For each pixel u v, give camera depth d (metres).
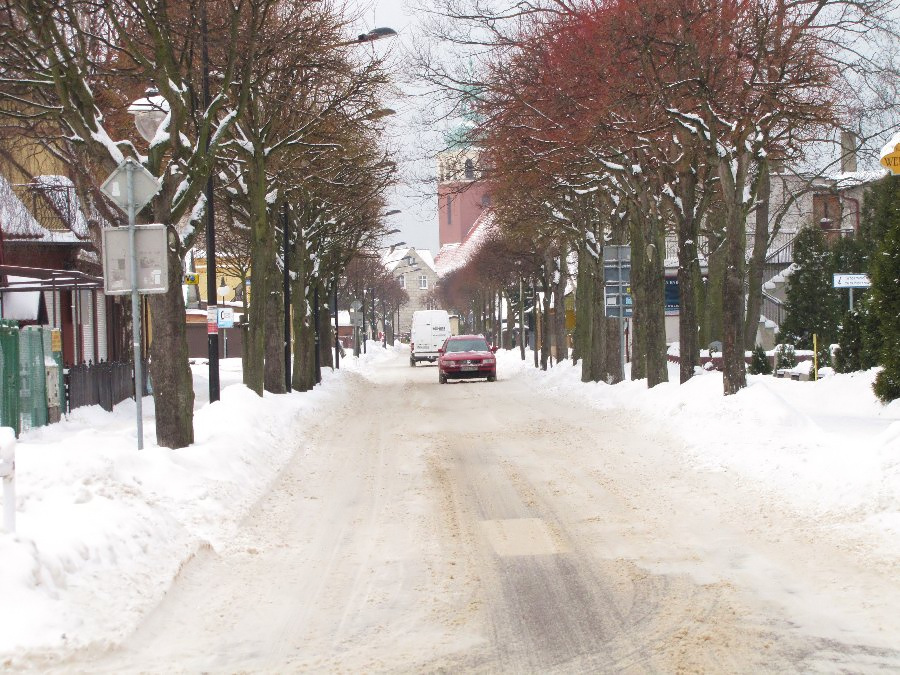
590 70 32.97
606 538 15.17
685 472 21.31
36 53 24.14
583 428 32.16
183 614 11.66
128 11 27.86
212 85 35.75
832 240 69.50
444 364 68.44
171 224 23.95
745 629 10.24
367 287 151.62
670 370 59.44
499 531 16.02
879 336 36.88
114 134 36.84
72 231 48.78
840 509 15.85
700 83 29.86
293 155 43.97
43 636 9.88
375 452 27.64
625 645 9.91
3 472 11.77
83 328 56.81
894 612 10.62
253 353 39.75
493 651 9.88
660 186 37.62
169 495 16.92
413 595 12.24
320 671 9.44
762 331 72.88
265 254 39.81
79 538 12.34
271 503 19.34
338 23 37.06
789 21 31.45
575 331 68.62
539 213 54.97
